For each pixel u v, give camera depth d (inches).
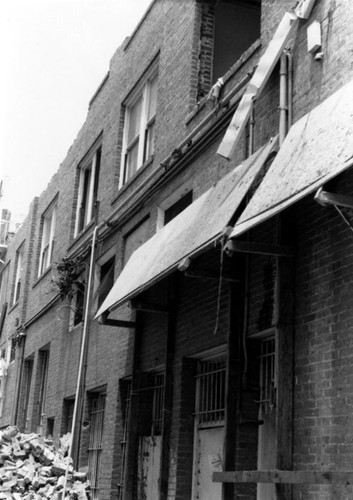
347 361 233.3
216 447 338.0
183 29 456.1
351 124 206.1
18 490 370.6
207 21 442.9
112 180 566.9
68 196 731.4
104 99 637.3
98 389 531.2
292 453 251.3
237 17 463.2
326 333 246.7
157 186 449.7
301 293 265.1
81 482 397.7
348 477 206.2
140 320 434.6
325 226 257.4
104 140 617.0
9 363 955.3
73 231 699.4
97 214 594.2
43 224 886.4
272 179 239.6
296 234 274.1
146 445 412.5
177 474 351.6
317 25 277.6
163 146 458.6
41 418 717.9
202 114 400.8
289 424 253.3
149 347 418.9
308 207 269.4
